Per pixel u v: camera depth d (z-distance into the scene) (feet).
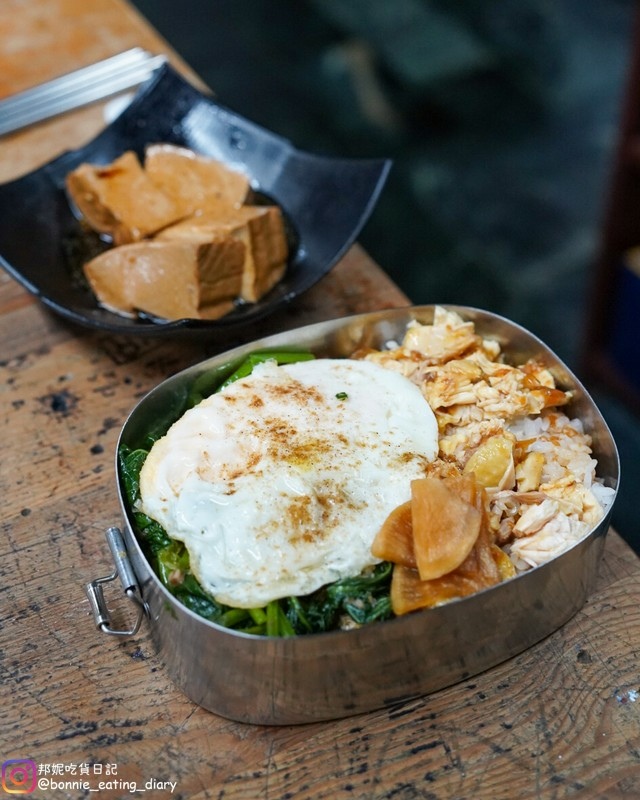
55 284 1.54
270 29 3.67
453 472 1.19
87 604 1.25
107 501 1.35
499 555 1.13
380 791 1.11
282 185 1.67
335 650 1.07
